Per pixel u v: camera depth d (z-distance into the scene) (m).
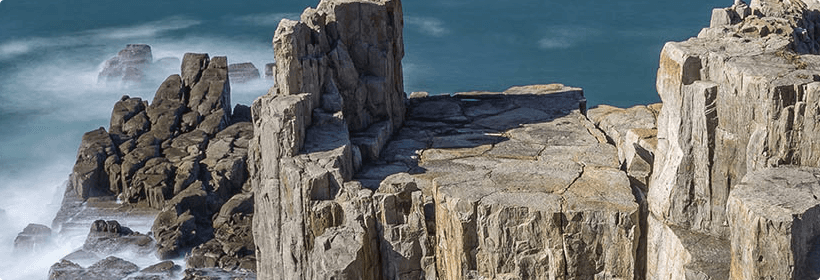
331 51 28.31
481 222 22.11
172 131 60.38
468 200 22.22
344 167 25.55
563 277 22.14
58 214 54.75
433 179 24.05
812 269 17.59
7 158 66.25
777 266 17.56
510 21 79.75
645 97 65.12
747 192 18.42
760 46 21.55
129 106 62.81
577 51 73.00
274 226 26.20
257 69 75.00
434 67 72.38
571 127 29.23
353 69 28.41
